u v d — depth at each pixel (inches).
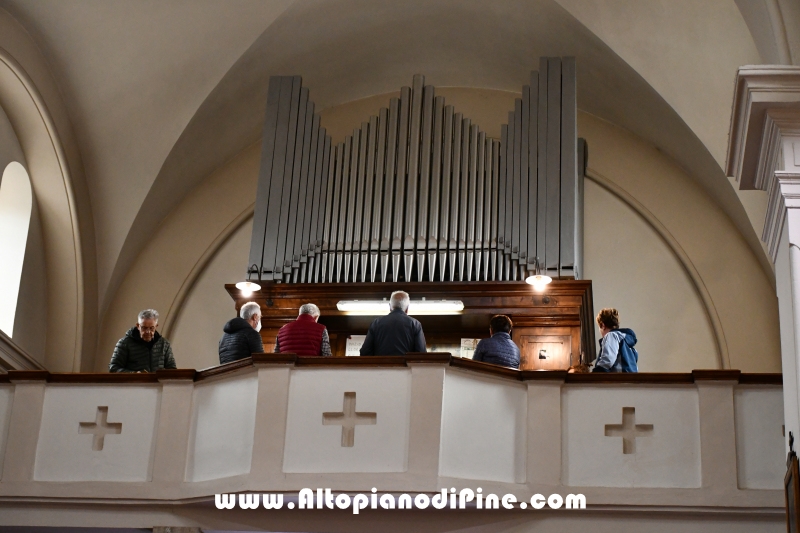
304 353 314.5
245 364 300.5
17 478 310.7
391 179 429.4
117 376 317.4
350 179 432.1
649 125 451.5
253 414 296.0
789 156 247.3
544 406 296.4
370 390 291.4
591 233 458.6
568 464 292.0
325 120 495.5
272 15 428.1
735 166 273.6
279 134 442.6
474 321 405.1
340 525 289.6
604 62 437.7
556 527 286.7
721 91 409.7
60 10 405.1
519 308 397.7
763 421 290.4
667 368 432.5
